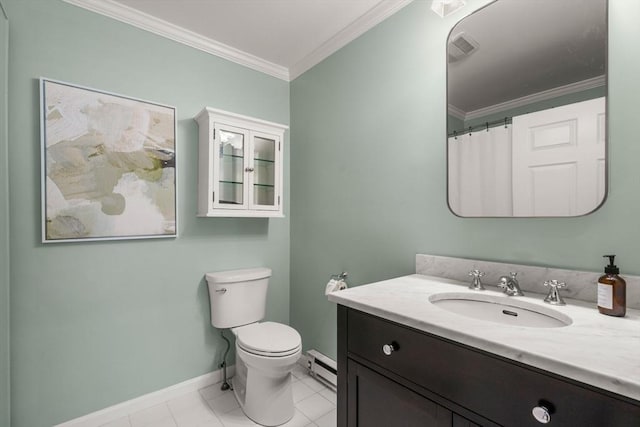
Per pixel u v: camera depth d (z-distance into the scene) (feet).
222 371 6.73
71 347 5.05
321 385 6.52
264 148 6.93
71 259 5.06
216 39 6.56
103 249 5.35
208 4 5.47
